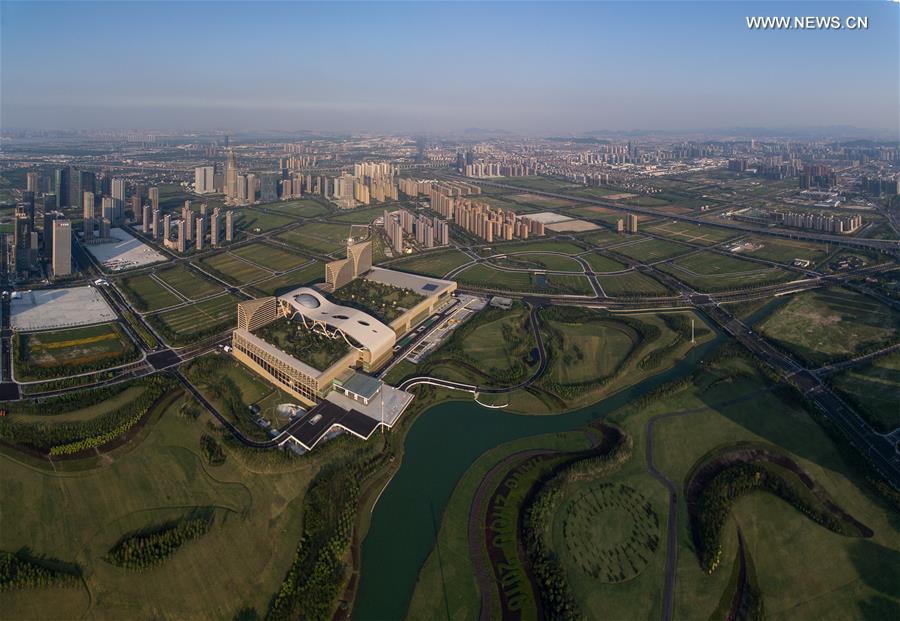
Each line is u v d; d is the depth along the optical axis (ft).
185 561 499.10
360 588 483.10
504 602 472.85
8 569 474.90
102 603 457.68
